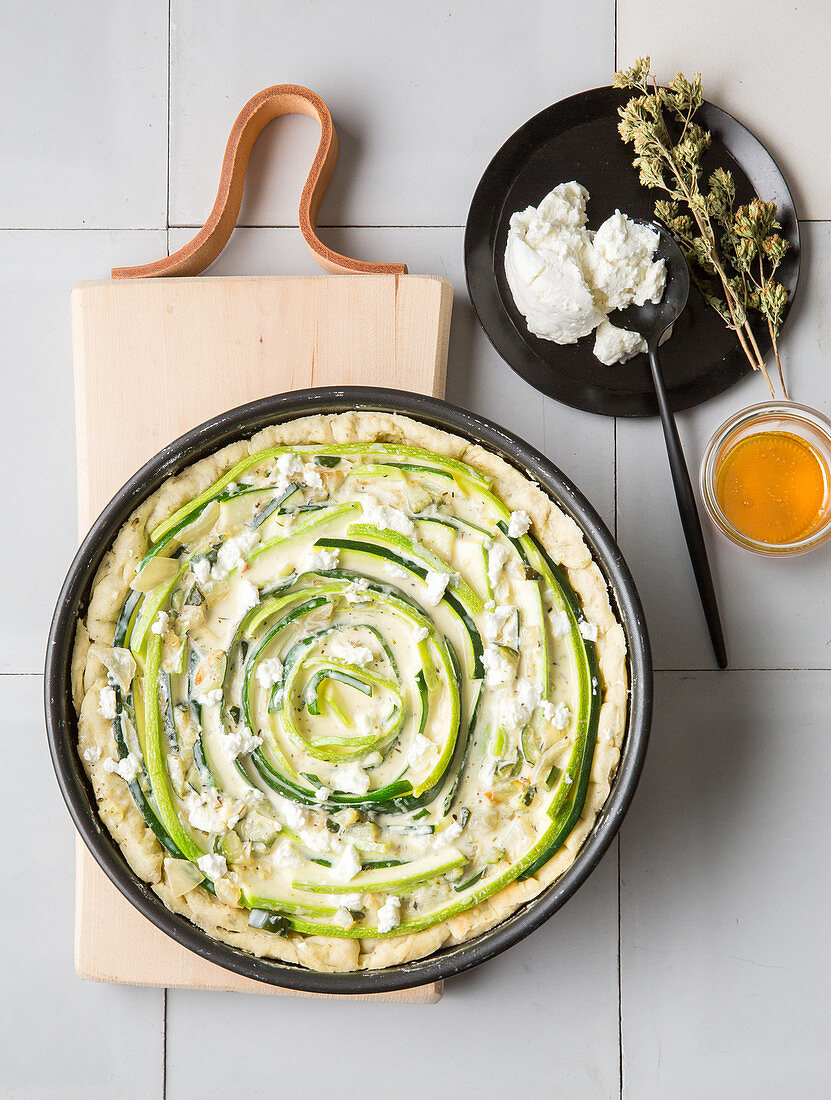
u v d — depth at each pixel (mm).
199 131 655
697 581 623
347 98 652
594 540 560
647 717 550
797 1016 632
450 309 621
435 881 556
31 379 654
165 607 564
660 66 648
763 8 647
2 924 645
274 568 566
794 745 639
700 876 637
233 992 630
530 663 562
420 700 557
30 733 648
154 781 556
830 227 644
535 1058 634
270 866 557
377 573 565
